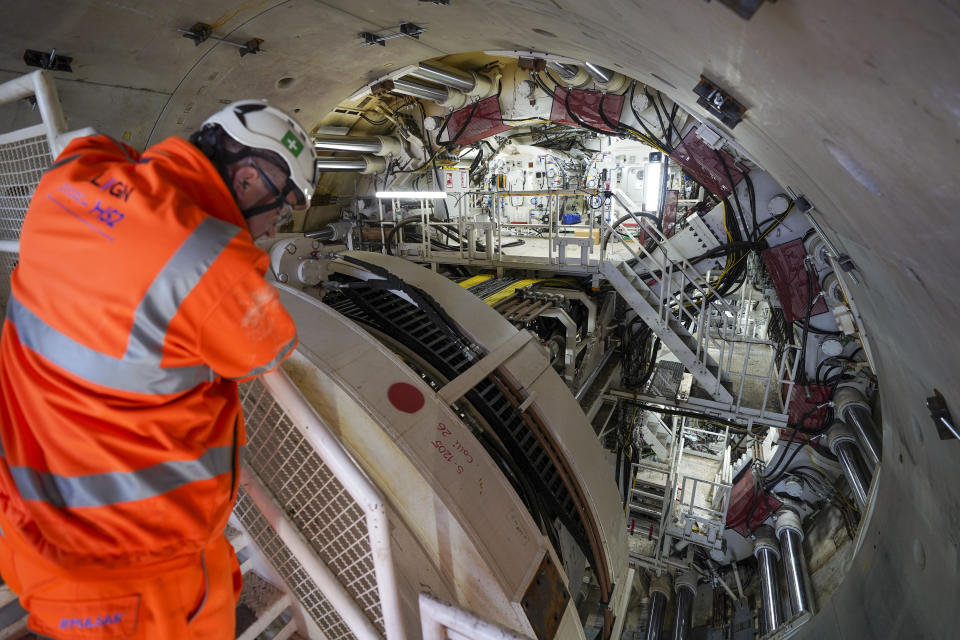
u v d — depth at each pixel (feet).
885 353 10.32
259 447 5.75
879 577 12.21
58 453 3.10
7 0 10.51
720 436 34.86
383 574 4.43
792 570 24.75
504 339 11.48
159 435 3.21
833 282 20.84
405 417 7.30
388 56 19.07
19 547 3.13
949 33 2.38
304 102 20.57
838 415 22.93
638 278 24.53
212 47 14.83
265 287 3.18
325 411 7.41
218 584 4.07
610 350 29.14
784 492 28.27
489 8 12.50
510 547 7.23
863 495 20.01
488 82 25.31
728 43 4.66
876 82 3.24
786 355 22.70
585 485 10.56
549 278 25.80
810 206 10.31
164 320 2.92
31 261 3.04
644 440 34.17
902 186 4.01
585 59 15.67
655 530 30.99
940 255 4.27
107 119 15.40
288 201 3.67
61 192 3.05
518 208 38.01
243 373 3.46
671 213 28.86
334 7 14.23
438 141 28.63
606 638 10.44
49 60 12.39
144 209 2.87
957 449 7.35
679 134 22.54
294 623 6.66
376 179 32.63
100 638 3.26
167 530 3.35
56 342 3.01
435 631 3.85
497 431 10.46
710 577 31.76
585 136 34.04
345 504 4.98
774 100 5.23
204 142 3.41
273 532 5.99
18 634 4.39
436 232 31.78
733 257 23.94
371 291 12.69
